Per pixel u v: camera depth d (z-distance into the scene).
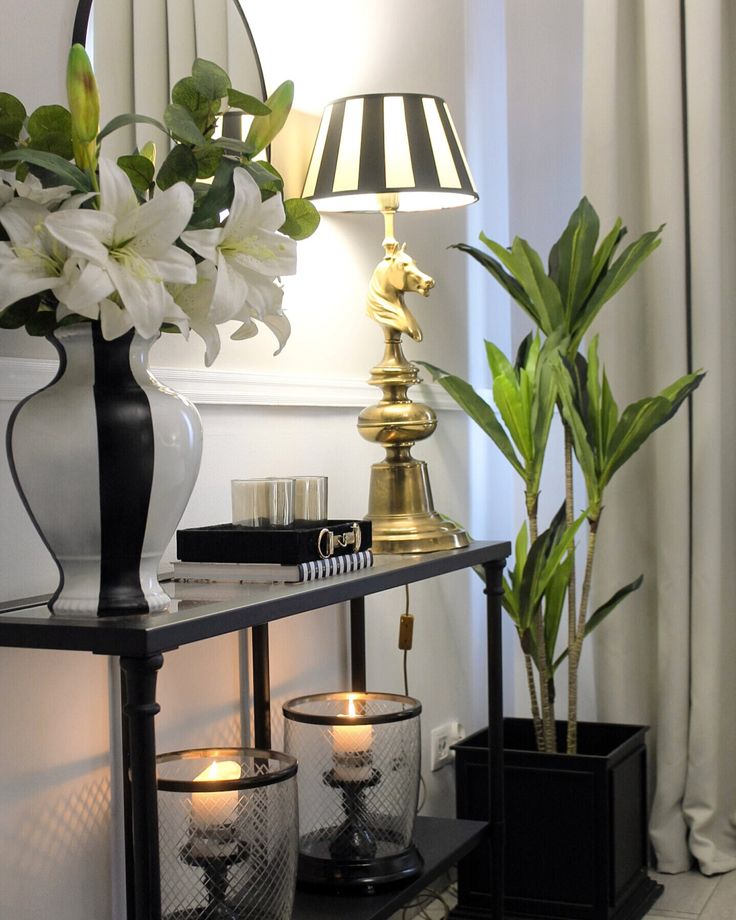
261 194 1.49
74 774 1.64
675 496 2.81
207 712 1.94
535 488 2.60
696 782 2.81
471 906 2.52
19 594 1.57
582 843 2.45
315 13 2.34
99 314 1.26
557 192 3.21
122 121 1.36
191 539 1.66
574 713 2.60
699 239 2.80
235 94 1.43
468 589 2.98
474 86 3.05
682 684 2.83
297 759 1.82
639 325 2.91
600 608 2.60
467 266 3.02
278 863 1.57
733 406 2.86
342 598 1.57
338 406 2.36
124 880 1.73
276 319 1.50
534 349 2.66
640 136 2.92
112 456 1.30
